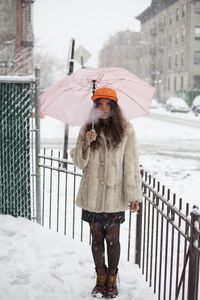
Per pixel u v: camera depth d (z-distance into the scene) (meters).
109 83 3.31
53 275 3.32
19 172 4.52
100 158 2.92
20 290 3.05
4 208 4.61
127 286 3.20
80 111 3.49
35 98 4.40
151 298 3.01
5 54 23.03
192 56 54.28
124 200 2.97
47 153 10.79
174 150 12.77
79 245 3.96
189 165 10.01
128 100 3.43
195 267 2.42
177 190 7.28
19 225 4.33
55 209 5.68
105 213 2.95
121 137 2.89
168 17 61.22
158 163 10.23
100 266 3.04
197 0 53.16
